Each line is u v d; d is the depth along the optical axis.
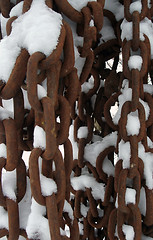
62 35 0.61
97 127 1.19
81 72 0.77
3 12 0.74
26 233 0.67
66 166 0.68
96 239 1.13
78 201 1.09
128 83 0.85
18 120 0.66
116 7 0.97
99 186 1.04
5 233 0.67
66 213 0.73
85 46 0.71
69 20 0.74
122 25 0.85
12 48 0.63
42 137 0.60
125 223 0.84
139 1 0.82
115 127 0.92
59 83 0.70
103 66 1.10
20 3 0.69
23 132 0.74
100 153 1.00
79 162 1.04
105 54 1.07
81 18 0.70
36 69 0.58
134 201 0.79
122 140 0.84
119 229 0.81
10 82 0.61
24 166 0.68
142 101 0.84
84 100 1.06
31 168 0.59
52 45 0.60
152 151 0.86
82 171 1.15
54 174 0.66
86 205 1.17
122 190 0.79
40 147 0.59
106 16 0.98
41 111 0.59
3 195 0.65
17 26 0.65
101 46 1.00
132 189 0.80
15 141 0.63
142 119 0.79
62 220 0.68
